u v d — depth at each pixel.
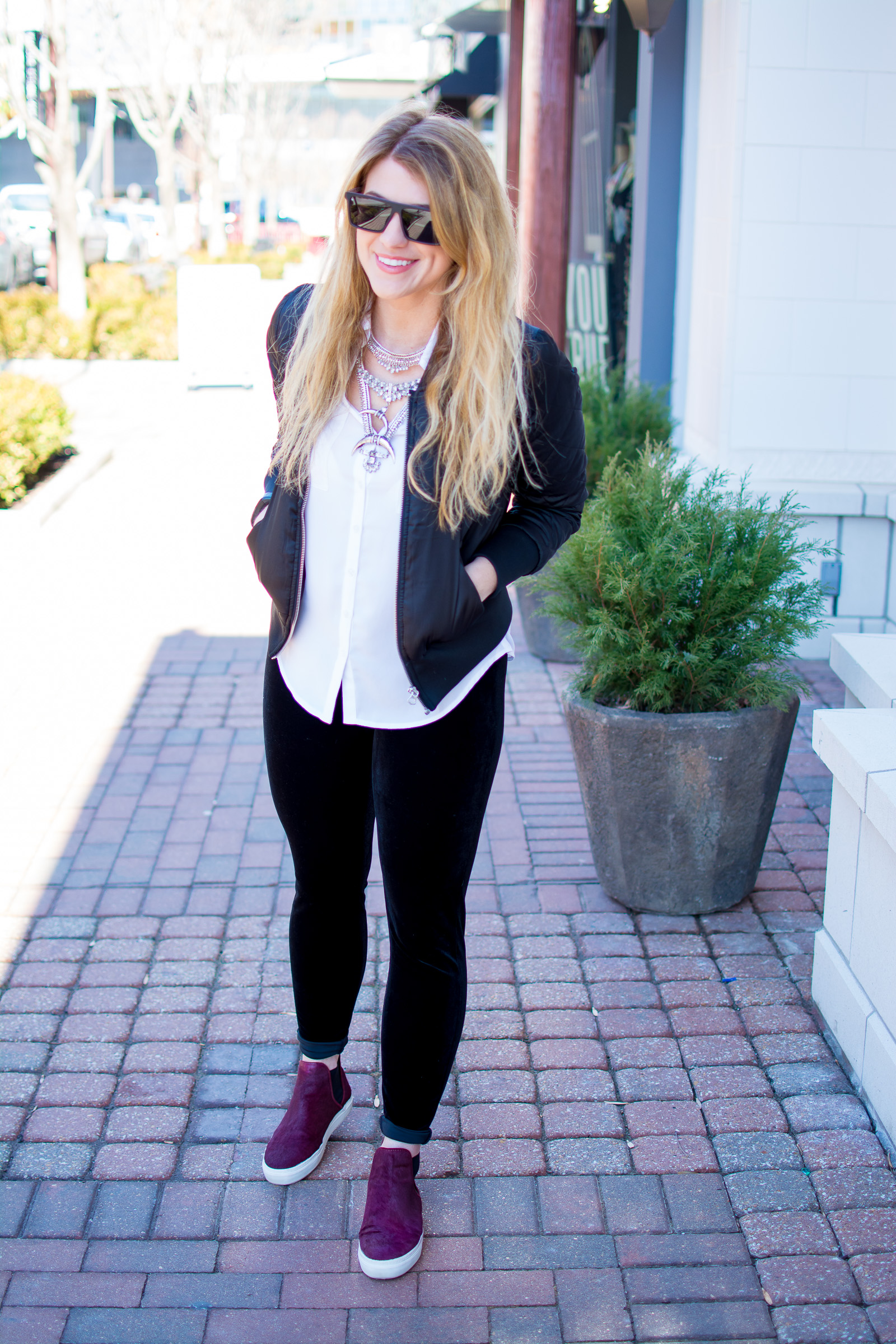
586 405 5.68
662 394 5.91
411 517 1.95
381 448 1.96
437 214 1.83
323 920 2.31
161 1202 2.42
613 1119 2.64
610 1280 2.24
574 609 3.33
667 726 3.14
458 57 12.34
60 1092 2.72
